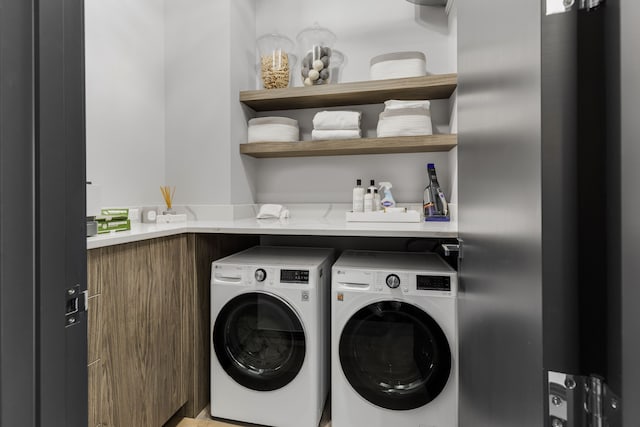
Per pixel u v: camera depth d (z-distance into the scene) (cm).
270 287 153
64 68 40
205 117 215
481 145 87
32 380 37
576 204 48
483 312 85
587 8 47
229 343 159
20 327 36
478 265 91
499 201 71
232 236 210
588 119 47
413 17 220
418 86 191
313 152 219
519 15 58
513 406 62
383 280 146
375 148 201
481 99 87
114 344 116
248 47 234
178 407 153
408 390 142
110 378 114
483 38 85
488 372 80
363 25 227
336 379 150
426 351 142
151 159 210
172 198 219
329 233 154
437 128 215
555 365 49
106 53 179
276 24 242
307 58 214
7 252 35
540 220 50
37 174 37
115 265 117
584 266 47
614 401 44
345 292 149
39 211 37
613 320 44
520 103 58
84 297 43
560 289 48
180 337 155
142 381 129
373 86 198
